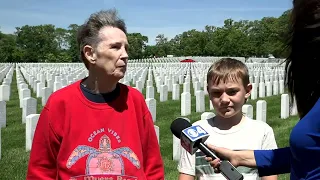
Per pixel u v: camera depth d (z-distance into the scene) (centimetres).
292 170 232
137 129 290
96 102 285
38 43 11188
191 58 7756
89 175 277
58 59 9294
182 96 1391
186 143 265
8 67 4441
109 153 279
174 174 754
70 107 283
